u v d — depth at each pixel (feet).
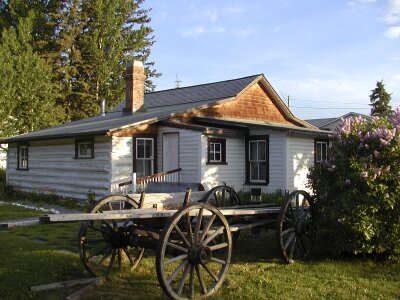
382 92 135.85
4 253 26.76
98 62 128.67
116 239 21.43
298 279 21.85
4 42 106.01
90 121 73.87
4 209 50.24
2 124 88.38
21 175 69.67
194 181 51.08
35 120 95.66
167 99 75.97
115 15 134.72
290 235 25.62
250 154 55.57
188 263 18.85
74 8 126.41
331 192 26.45
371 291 20.07
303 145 53.98
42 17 125.80
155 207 23.29
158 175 50.47
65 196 58.34
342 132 27.89
